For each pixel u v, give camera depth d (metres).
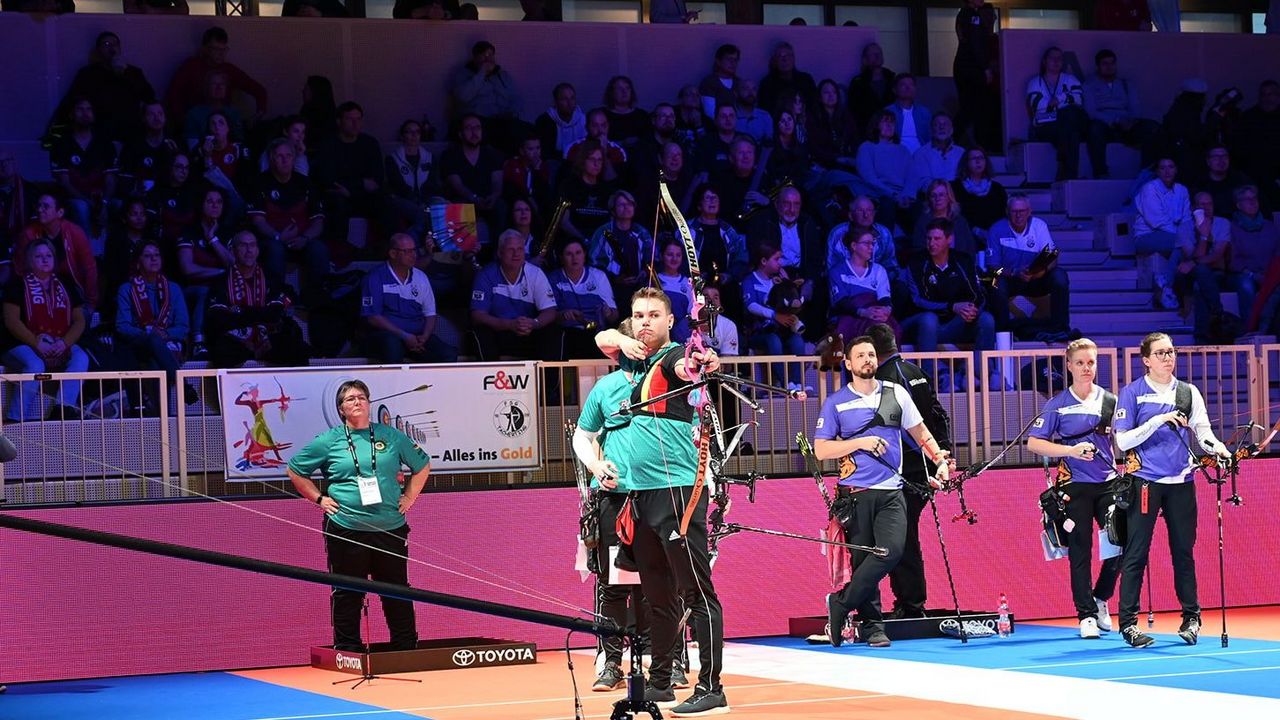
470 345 14.17
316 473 11.30
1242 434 13.64
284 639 10.93
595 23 18.14
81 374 11.05
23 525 4.64
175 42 16.58
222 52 16.17
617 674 8.41
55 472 11.18
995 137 19.36
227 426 10.91
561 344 14.13
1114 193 18.39
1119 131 19.08
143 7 16.72
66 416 12.08
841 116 17.75
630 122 16.89
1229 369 15.26
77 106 14.77
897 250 16.47
